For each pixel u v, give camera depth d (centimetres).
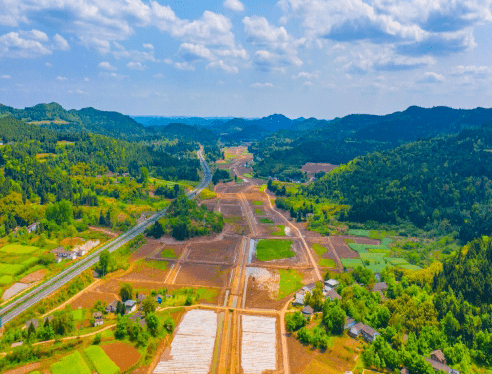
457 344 14525
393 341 14838
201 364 14362
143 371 13788
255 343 15700
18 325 15838
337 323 16000
